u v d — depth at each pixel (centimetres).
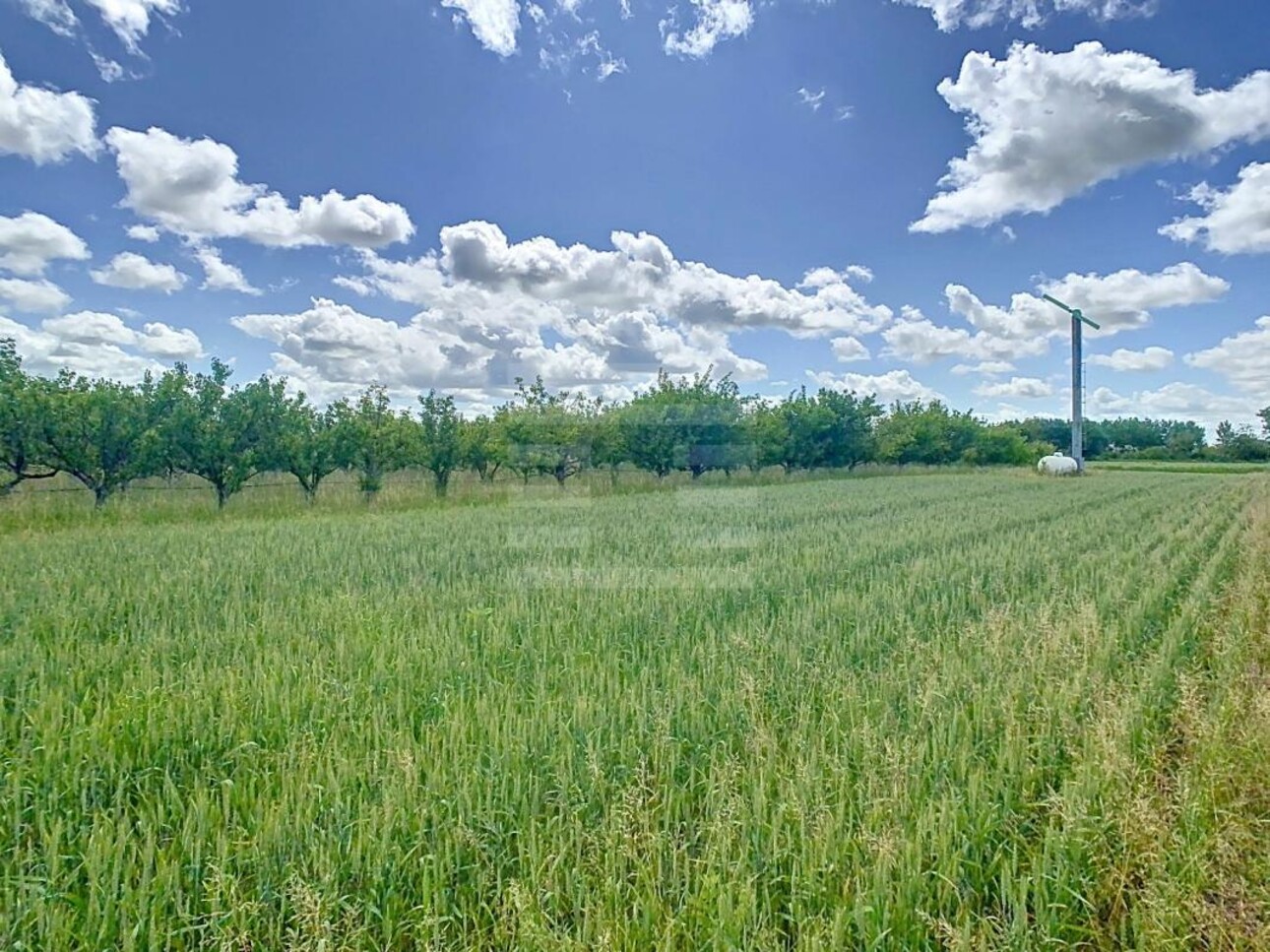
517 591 810
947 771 373
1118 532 1395
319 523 1505
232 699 448
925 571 927
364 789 348
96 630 625
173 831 330
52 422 1495
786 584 858
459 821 315
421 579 877
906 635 604
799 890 284
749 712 443
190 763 393
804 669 527
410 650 565
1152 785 376
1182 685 460
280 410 1934
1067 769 383
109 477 1627
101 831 302
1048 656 531
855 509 1916
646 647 588
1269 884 296
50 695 444
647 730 417
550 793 358
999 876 305
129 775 373
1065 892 285
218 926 260
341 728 418
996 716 438
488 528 1430
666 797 348
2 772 367
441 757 372
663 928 263
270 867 291
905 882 281
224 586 817
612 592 808
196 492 1931
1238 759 382
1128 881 301
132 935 254
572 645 593
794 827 318
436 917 255
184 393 1756
